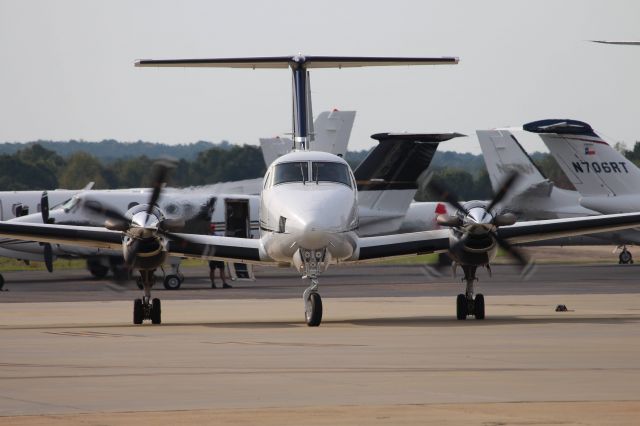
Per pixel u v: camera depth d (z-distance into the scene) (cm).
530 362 4469
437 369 4256
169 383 3900
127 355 4875
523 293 10888
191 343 5481
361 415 3197
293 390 3709
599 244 19275
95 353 4972
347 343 5397
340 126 16050
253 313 8262
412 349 5044
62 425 3038
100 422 3089
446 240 6906
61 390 3728
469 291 7094
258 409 3312
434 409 3294
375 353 4875
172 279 12231
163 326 6856
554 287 12075
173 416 3191
